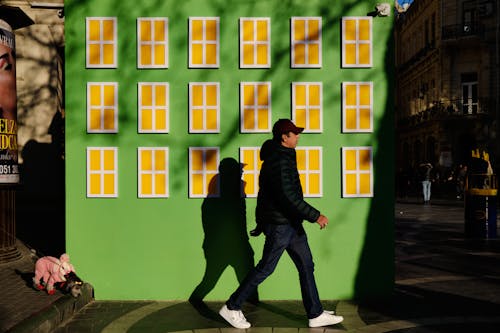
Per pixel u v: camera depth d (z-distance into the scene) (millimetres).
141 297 4855
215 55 4871
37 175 10078
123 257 4855
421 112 36469
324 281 4871
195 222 4871
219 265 4871
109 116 4852
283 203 3791
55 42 10094
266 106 4875
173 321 4176
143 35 4859
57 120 10141
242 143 4879
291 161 3871
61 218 10102
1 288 4875
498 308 4527
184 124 4875
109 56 4855
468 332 3863
